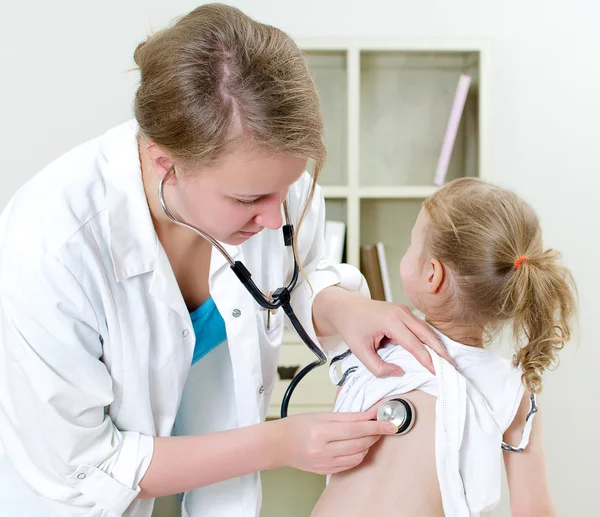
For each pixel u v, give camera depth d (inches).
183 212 33.3
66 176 34.0
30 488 34.4
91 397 33.0
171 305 37.2
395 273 80.0
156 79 28.9
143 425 37.2
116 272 34.6
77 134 81.9
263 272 43.0
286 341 73.1
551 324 36.8
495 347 78.4
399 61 78.0
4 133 81.0
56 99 81.3
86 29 80.7
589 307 87.8
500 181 85.7
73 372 32.2
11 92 80.7
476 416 37.0
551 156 85.6
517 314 36.7
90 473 33.6
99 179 34.6
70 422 32.4
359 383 41.1
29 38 80.3
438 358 37.6
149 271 36.1
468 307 39.0
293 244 38.8
